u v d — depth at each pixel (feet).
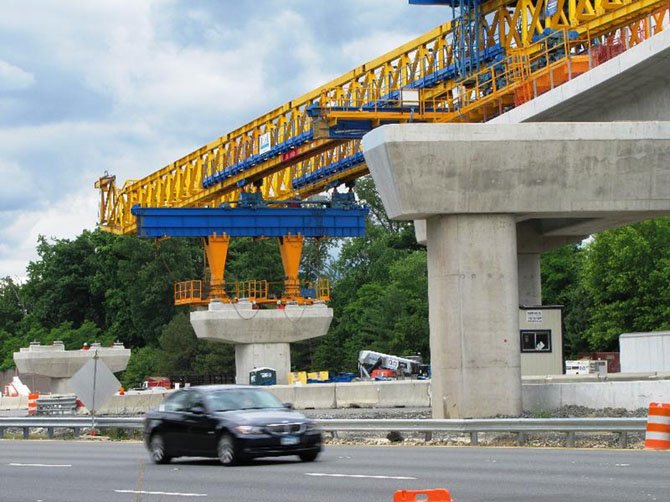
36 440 142.10
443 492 48.70
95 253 498.69
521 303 176.76
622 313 301.02
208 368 385.70
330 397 199.62
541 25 200.34
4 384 472.85
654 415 92.12
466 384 123.34
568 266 369.91
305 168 279.69
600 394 128.16
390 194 124.06
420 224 174.91
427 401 194.49
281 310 267.80
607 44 161.07
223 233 268.00
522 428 102.01
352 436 125.18
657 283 297.33
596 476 70.38
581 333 345.92
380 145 122.21
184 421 89.45
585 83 133.49
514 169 122.52
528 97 167.32
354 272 442.91
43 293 508.94
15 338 486.38
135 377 411.13
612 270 304.30
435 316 126.21
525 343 163.53
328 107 212.43
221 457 86.17
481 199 122.83
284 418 86.53
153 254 454.40
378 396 197.26
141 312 452.76
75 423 141.08
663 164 123.54
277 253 456.45
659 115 131.23
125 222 316.81
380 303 384.68
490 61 207.62
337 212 275.39
